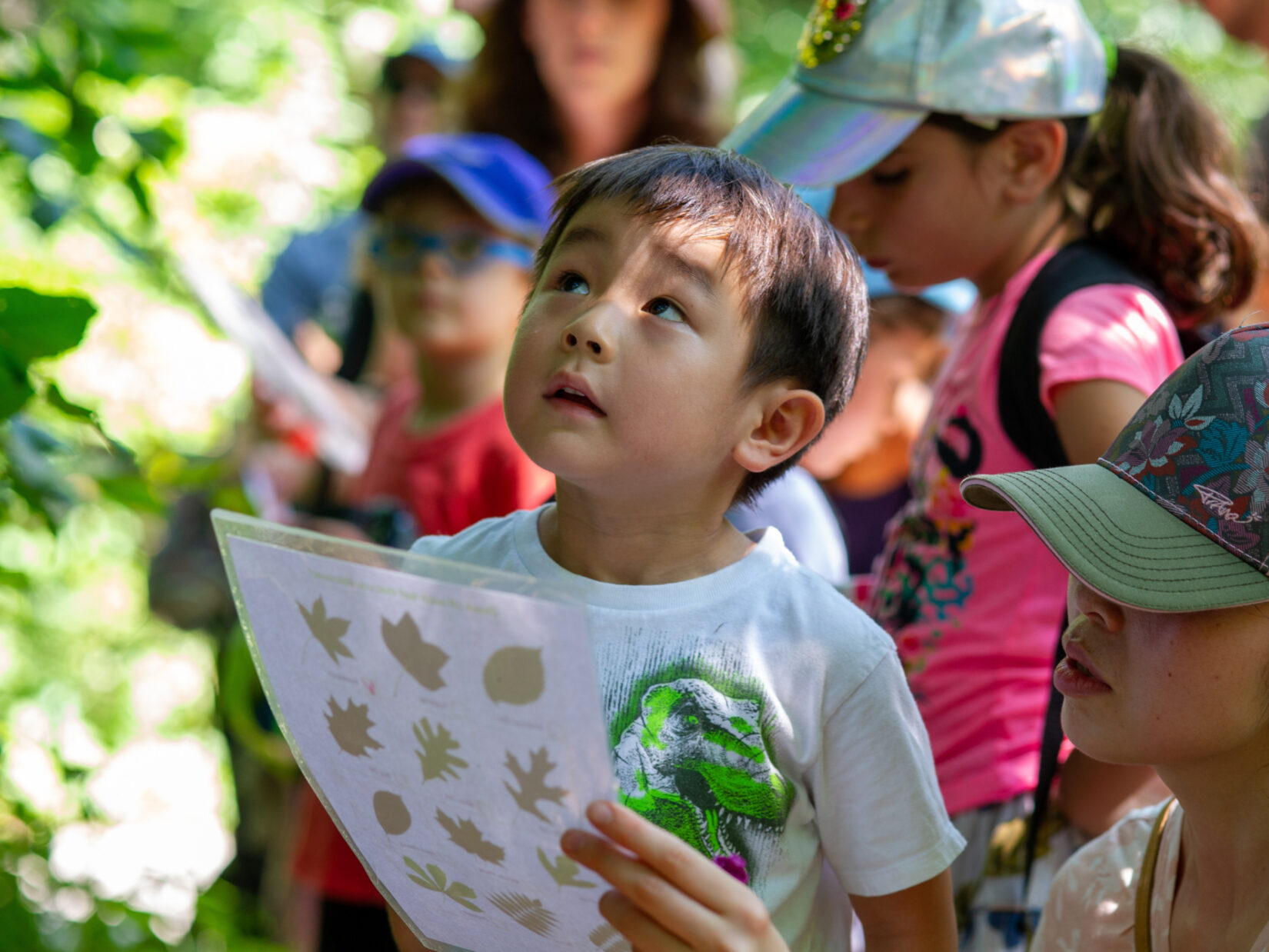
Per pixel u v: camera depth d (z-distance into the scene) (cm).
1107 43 228
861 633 147
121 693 531
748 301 144
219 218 573
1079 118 220
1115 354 194
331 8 689
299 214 618
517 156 321
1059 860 196
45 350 176
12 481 196
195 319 551
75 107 227
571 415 138
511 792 116
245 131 625
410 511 296
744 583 149
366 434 377
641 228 143
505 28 412
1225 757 132
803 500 245
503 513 287
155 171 248
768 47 793
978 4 213
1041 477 139
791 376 150
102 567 548
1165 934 147
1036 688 203
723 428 145
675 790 142
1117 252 214
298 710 128
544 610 108
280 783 370
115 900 218
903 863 145
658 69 416
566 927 125
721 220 145
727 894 112
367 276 398
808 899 149
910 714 148
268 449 352
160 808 463
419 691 116
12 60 234
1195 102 221
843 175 214
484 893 127
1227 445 129
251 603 126
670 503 147
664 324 140
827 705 144
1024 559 204
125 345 552
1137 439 137
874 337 314
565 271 145
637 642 145
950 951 152
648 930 115
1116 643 134
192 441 554
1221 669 127
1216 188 216
